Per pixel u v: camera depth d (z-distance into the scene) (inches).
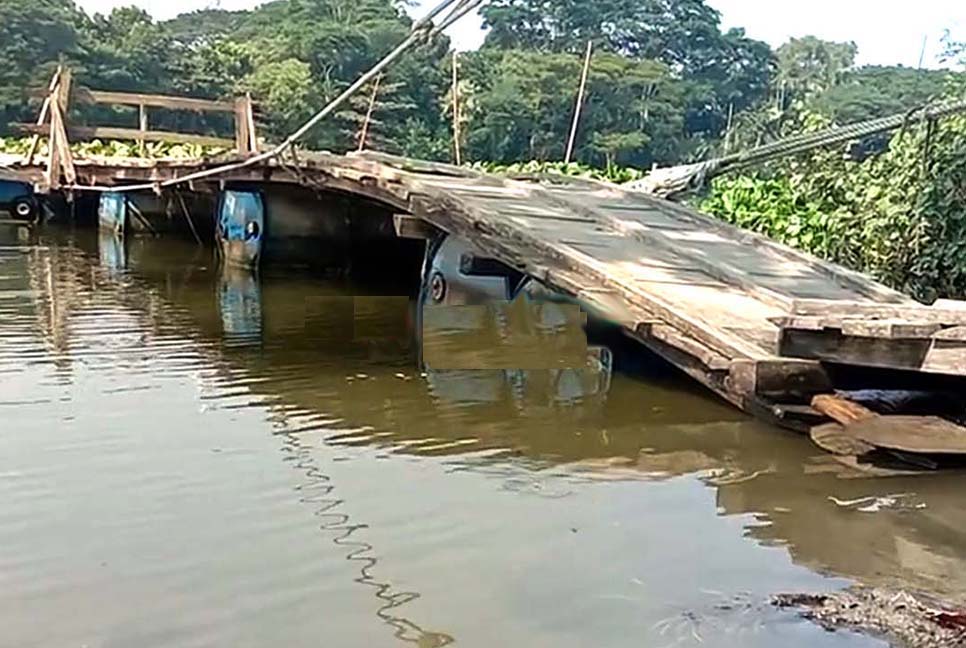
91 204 868.6
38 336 378.6
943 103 413.4
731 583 170.9
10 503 204.4
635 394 294.5
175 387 301.9
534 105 1760.6
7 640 150.3
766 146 510.0
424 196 392.2
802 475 226.2
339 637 151.3
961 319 238.1
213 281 551.8
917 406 251.0
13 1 1585.9
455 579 170.9
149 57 1681.8
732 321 282.5
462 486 217.6
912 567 179.5
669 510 204.8
